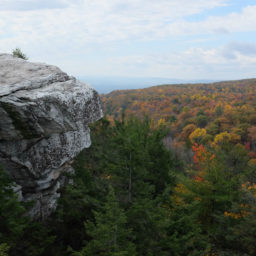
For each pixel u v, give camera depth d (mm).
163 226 8141
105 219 6781
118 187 10789
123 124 13773
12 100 6480
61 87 8164
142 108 114625
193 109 103875
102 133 15633
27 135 7215
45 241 7918
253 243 10047
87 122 9125
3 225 6762
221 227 11602
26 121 6875
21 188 8227
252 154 45219
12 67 8961
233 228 10617
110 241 6555
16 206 6484
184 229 8656
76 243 9523
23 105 6574
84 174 11234
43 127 7434
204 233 12242
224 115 79688
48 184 8953
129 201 10195
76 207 9945
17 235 6918
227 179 13156
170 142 51594
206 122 81062
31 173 8047
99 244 6359
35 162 8062
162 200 10016
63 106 7590
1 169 7062
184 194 12758
